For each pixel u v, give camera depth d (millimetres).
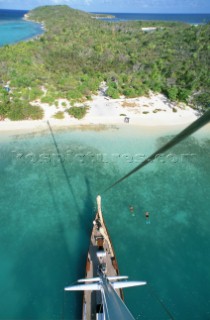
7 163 31469
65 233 23078
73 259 20906
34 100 45375
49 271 19906
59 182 29000
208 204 26859
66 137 37125
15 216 24547
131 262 20844
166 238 22984
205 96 46062
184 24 143750
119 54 73938
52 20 165625
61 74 57938
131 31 111688
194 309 18031
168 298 18547
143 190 28344
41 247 21750
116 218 24734
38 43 83312
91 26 118812
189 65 63312
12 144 35000
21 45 75750
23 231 23094
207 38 83812
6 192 27266
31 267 20156
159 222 24500
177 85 53781
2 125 38500
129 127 40062
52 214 24922
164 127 40531
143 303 18188
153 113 44062
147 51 79000
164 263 20906
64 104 44312
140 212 25484
